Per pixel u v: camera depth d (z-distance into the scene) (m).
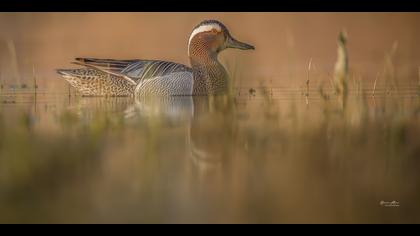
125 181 8.47
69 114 13.98
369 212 7.35
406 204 7.64
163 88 18.75
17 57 29.28
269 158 9.85
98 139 11.02
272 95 17.91
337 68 16.16
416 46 31.91
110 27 36.72
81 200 7.70
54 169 8.98
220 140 11.26
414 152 10.17
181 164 9.42
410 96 17.20
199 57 19.78
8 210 7.34
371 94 17.69
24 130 11.94
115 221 7.08
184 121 13.30
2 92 19.31
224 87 19.66
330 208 7.50
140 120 13.22
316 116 13.86
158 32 35.97
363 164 9.44
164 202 7.66
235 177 8.73
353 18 37.03
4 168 8.86
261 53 31.08
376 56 29.44
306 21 36.59
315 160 9.72
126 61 19.22
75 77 19.05
